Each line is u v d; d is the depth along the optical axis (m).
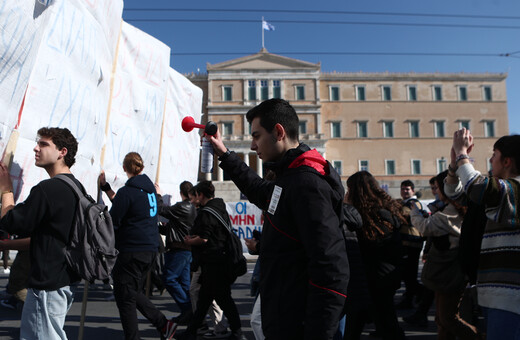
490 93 46.53
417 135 45.53
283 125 1.72
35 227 2.16
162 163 5.81
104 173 4.03
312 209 1.44
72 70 3.43
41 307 2.15
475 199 1.93
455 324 3.02
